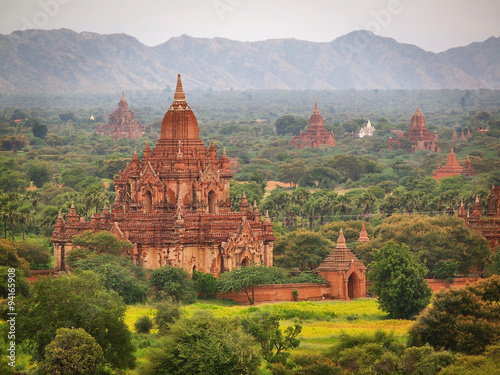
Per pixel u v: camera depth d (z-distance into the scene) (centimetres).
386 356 16975
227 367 16112
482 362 16325
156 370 16238
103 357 16462
